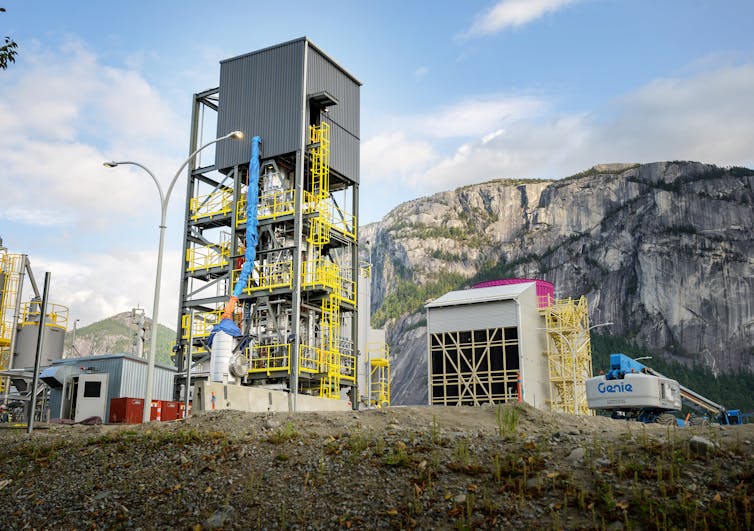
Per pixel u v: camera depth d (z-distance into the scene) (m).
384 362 68.94
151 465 15.66
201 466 15.16
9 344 58.69
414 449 14.77
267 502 13.09
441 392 66.12
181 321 49.91
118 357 44.62
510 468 13.16
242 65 51.31
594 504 11.68
